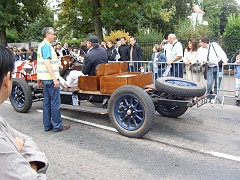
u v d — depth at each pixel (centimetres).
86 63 553
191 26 1545
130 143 451
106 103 530
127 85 466
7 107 732
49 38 497
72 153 422
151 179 335
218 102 727
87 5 1614
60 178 345
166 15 1767
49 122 530
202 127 521
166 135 483
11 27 2288
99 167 372
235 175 340
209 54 700
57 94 515
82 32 2038
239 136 471
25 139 161
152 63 838
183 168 361
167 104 475
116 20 1777
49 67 488
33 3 2230
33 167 147
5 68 131
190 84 488
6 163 115
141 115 474
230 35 1335
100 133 506
